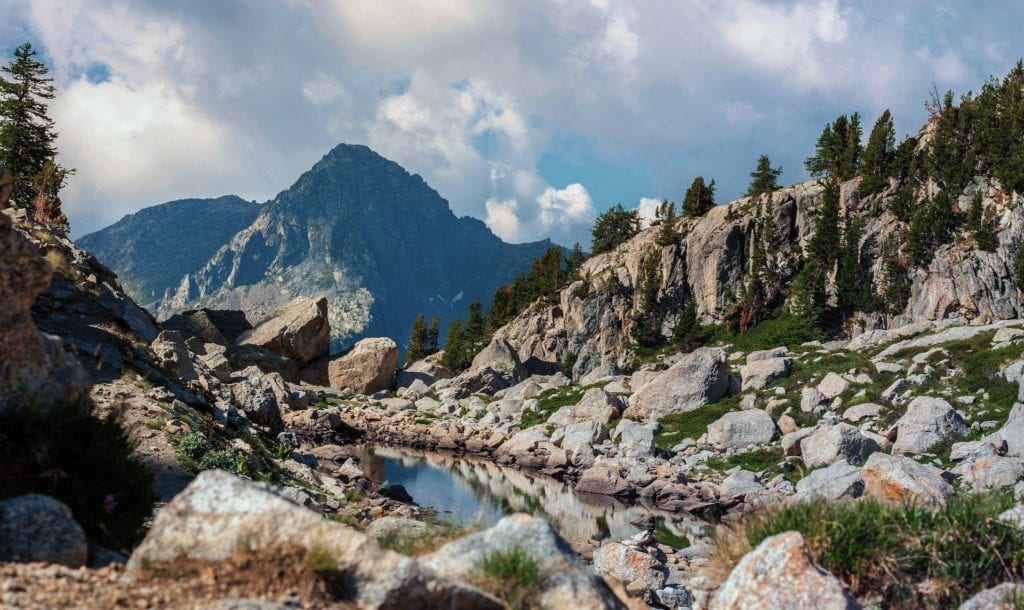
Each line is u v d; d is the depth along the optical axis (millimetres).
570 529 32000
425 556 7969
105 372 28328
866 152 139500
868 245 128500
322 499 23688
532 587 7211
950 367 50031
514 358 118375
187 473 19672
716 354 60188
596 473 42875
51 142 78812
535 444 53969
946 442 37844
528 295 174250
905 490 12508
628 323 146875
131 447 9734
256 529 6918
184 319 81375
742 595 8203
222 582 6535
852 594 8102
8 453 8164
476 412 76688
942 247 118062
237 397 40750
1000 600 8156
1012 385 42906
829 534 9320
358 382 89375
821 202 140250
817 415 48531
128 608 5934
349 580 6594
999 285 110250
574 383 98000
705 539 30312
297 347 89000
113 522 8656
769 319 132500
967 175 123312
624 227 180375
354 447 56156
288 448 34938
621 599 8484
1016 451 34656
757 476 40938
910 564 9156
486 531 8062
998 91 141125
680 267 147375
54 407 8953
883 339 70188
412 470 47469
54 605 5758
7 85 75812
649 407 59594
